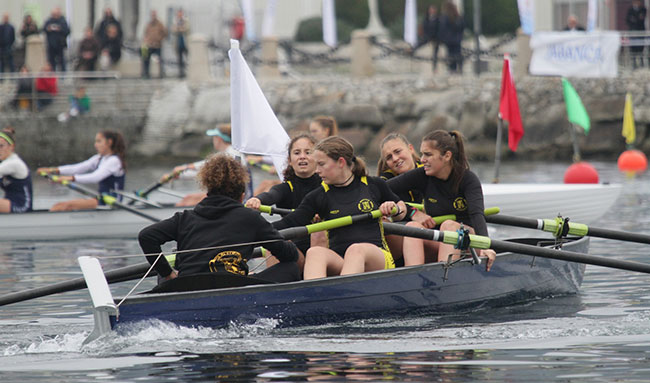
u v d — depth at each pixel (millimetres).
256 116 34812
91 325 25750
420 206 29938
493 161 103688
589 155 103312
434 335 23656
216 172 24234
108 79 111875
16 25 139500
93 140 108125
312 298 24406
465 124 104625
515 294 28906
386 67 121000
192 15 142375
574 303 28672
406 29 109812
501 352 21656
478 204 27906
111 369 20250
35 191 78625
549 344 22516
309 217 26750
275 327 23953
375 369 20031
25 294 24359
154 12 113188
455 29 105312
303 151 28922
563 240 30984
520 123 57156
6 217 49000
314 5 150625
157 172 96188
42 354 21797
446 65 111938
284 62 110312
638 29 103938
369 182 27094
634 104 102625
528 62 105938
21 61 111062
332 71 123625
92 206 51719
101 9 143000
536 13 130250
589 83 104938
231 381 19156
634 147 102062
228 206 24156
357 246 26047
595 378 19219
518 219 29625
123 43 118812
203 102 110438
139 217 51219
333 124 38062
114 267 38094
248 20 113438
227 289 23297
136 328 22438
